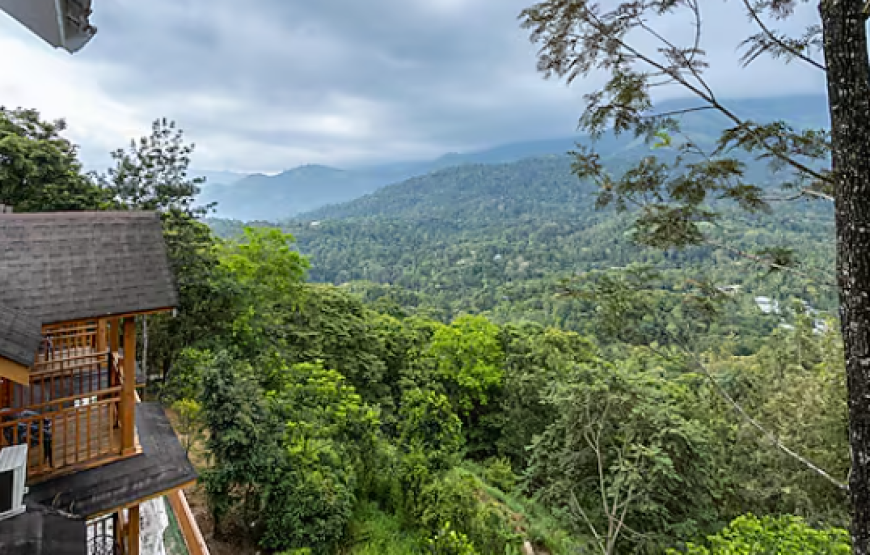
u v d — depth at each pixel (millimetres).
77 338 8172
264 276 18859
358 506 11008
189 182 16062
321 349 19422
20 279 5113
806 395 13078
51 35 2074
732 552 7172
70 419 6711
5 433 5902
